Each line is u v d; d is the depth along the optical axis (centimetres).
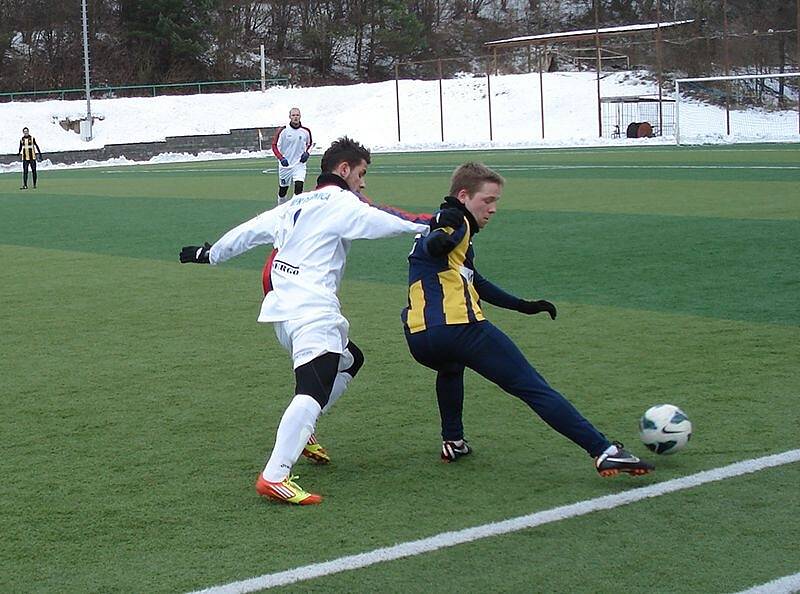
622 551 574
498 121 7219
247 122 7975
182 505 670
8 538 618
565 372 988
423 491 685
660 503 644
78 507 669
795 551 567
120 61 9475
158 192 3628
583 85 7344
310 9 10481
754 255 1639
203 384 988
